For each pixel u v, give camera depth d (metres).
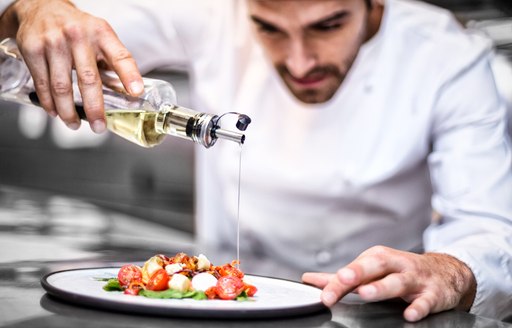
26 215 2.68
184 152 3.79
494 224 1.57
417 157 1.96
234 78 2.13
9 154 5.19
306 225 2.07
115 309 0.89
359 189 1.99
